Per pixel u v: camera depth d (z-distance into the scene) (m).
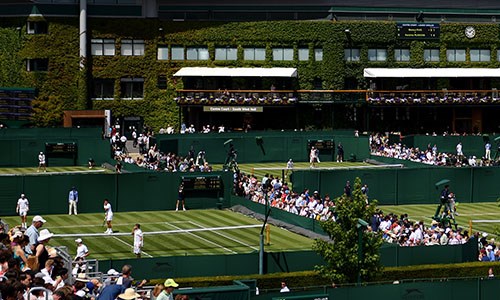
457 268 66.00
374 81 147.00
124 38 143.00
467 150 129.38
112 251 72.19
